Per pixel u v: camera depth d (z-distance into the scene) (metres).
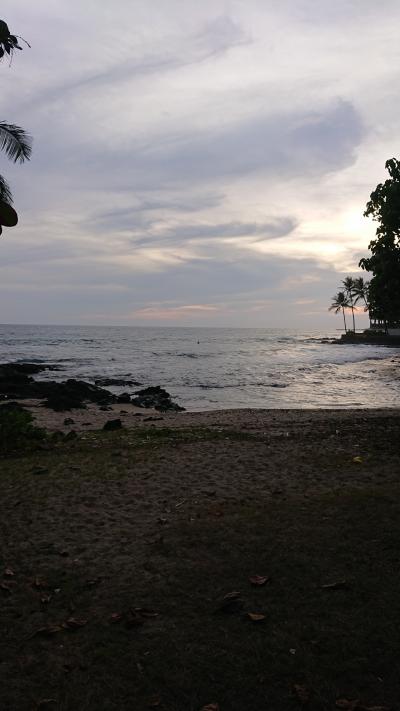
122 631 3.39
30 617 3.63
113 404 23.31
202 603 3.73
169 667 3.00
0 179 9.10
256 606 3.64
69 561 4.57
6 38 3.69
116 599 3.84
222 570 4.25
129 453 9.12
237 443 9.91
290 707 2.67
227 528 5.20
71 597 3.91
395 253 11.14
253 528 5.14
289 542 4.72
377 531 4.84
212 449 9.34
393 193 10.48
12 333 158.12
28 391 25.42
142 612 3.61
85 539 5.09
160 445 9.90
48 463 8.50
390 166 10.82
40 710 2.68
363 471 7.53
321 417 14.97
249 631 3.34
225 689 2.81
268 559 4.40
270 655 3.07
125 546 4.88
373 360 52.38
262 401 23.72
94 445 10.26
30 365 39.59
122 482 7.16
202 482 7.14
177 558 4.54
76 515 5.83
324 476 7.33
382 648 3.09
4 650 3.22
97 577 4.23
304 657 3.04
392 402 22.77
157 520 5.59
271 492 6.60
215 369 41.56
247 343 100.56
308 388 28.75
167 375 36.91
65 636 3.37
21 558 4.66
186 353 64.06
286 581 3.99
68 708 2.69
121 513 5.88
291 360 52.03
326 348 79.31
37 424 15.59
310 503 5.92
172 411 20.77
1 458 9.25
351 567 4.16
